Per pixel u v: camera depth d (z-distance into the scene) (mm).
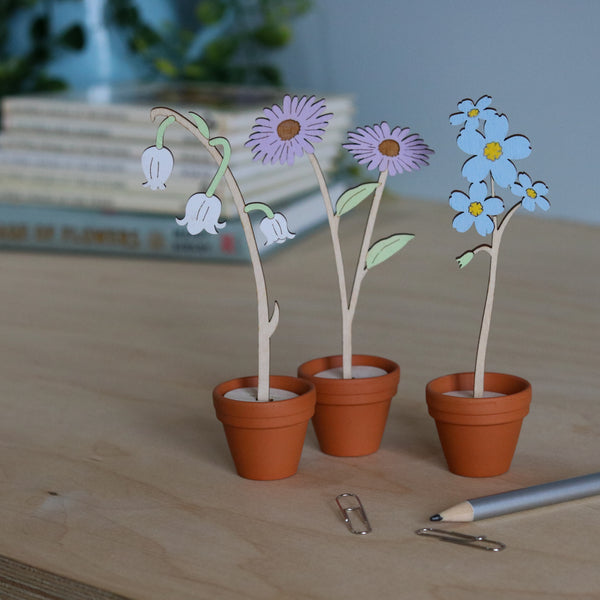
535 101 1126
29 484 579
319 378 589
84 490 572
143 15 1215
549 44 1102
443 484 568
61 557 516
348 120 1132
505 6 1121
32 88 1180
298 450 579
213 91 1098
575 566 500
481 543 518
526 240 1040
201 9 1258
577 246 1010
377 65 1221
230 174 558
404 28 1191
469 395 580
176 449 614
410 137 582
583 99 1094
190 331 790
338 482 573
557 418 634
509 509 537
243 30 1288
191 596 487
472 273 917
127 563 510
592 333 770
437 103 1188
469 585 489
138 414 658
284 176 1013
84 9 1173
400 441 615
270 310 828
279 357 733
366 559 508
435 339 761
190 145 953
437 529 527
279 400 572
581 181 1118
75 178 1000
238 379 592
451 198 563
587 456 591
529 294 859
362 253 588
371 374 604
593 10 1063
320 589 490
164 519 544
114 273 936
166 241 970
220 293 874
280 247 994
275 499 559
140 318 819
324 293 867
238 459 577
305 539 524
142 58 1238
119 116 977
